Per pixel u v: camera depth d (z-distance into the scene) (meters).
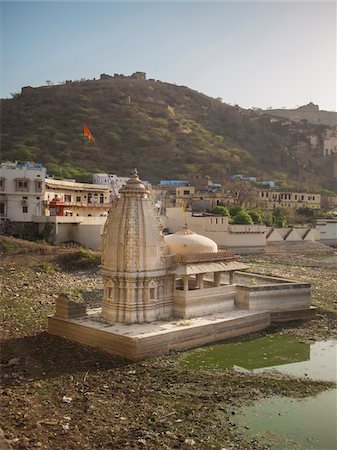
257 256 75.38
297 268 63.44
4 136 131.38
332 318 35.47
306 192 117.25
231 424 18.23
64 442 16.02
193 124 177.88
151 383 21.91
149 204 29.06
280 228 88.81
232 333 30.17
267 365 25.47
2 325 30.02
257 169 156.75
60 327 28.25
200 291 30.59
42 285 43.22
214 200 96.94
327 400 20.84
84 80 199.12
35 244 54.03
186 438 16.89
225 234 75.94
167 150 145.38
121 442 16.30
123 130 152.00
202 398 20.52
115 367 23.67
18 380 21.30
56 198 64.12
